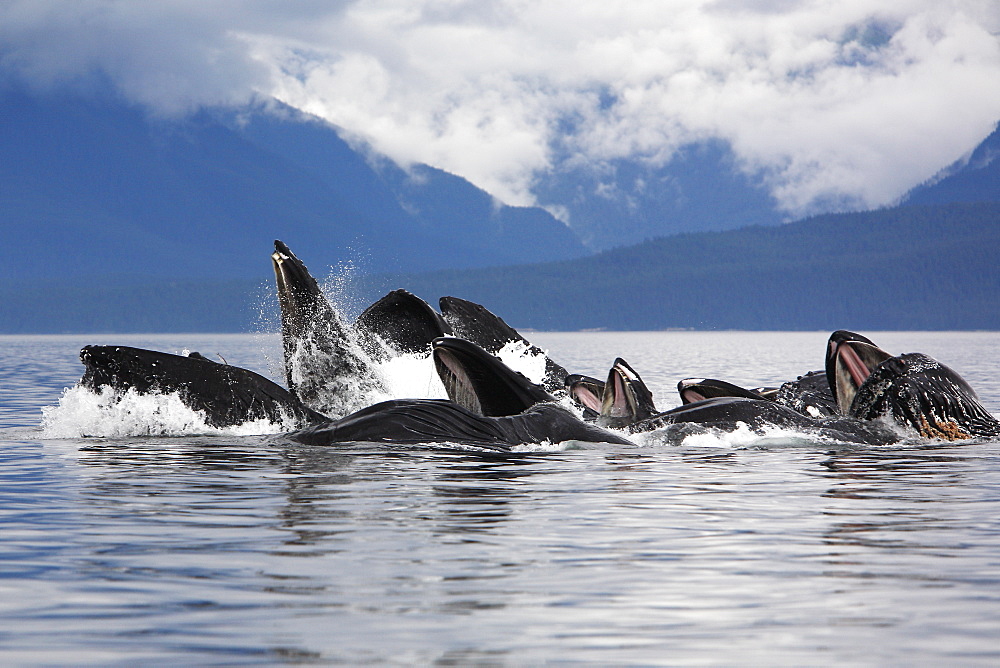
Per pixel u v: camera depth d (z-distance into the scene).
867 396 43.56
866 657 15.05
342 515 25.55
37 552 21.48
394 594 18.23
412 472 32.66
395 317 47.19
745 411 42.16
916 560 20.81
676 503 27.41
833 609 17.42
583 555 21.17
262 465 34.34
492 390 40.44
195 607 17.45
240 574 19.61
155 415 43.03
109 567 20.17
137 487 30.08
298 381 44.78
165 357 43.81
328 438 39.31
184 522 24.66
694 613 17.17
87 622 16.64
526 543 22.28
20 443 41.25
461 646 15.49
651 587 18.73
